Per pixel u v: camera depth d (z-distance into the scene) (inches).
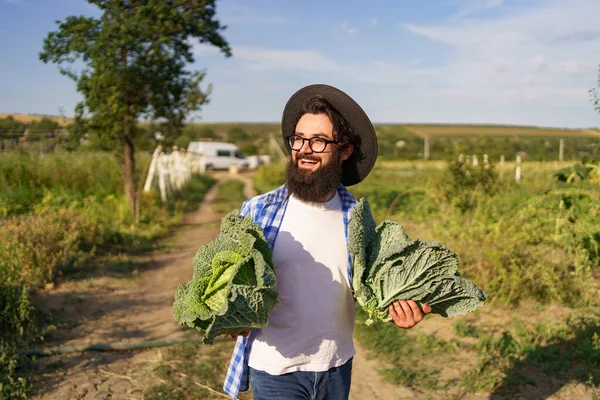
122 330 253.3
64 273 340.2
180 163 1074.7
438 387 196.9
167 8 513.3
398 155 2123.5
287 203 112.2
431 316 262.2
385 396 193.5
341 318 109.6
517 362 205.3
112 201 601.9
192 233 548.1
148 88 524.7
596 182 343.3
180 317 96.3
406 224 487.2
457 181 544.7
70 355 223.5
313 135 107.6
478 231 303.6
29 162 675.4
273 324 106.8
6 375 195.2
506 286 265.9
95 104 519.5
